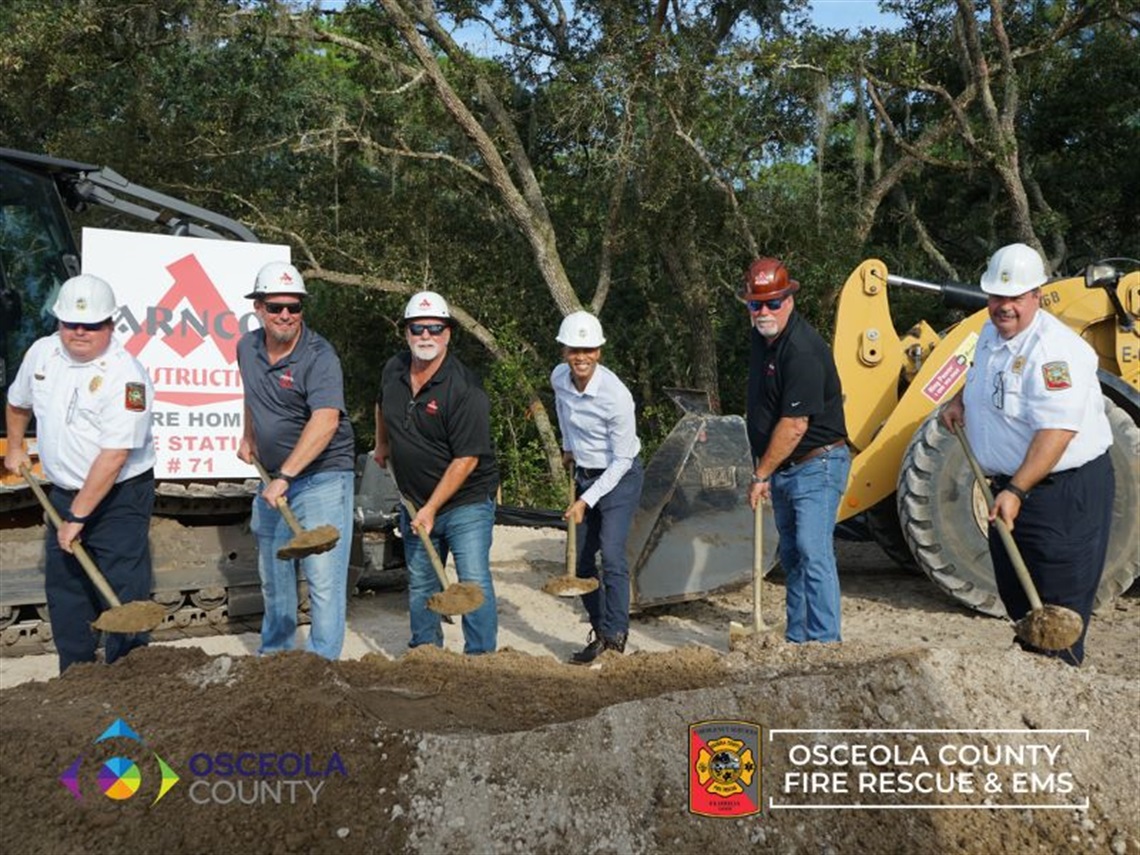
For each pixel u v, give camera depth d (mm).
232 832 3209
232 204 16391
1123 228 18875
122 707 3764
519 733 3408
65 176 6609
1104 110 17531
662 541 6699
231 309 6508
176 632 6371
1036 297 4164
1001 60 15023
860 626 6637
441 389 4836
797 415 4891
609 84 14367
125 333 6246
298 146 14992
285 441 4859
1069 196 18172
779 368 4996
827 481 5039
